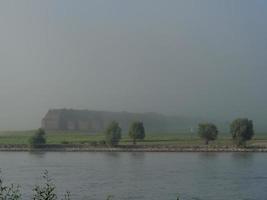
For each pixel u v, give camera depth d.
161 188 95.25
